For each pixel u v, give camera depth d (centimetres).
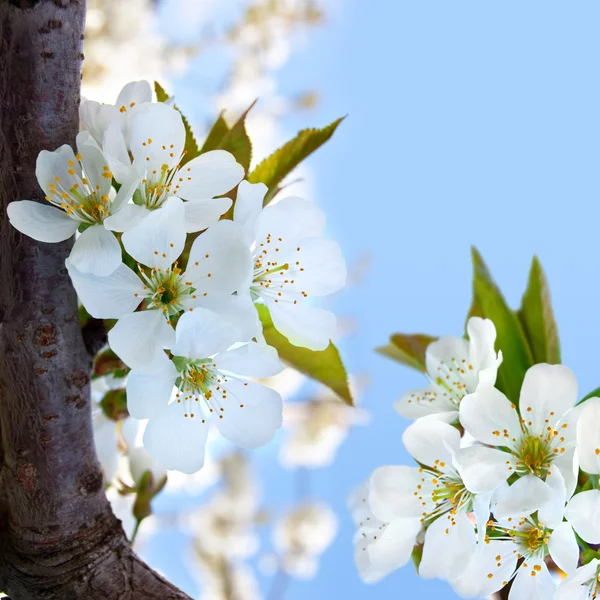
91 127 58
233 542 126
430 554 60
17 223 57
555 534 59
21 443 59
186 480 100
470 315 63
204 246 57
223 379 58
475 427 60
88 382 59
